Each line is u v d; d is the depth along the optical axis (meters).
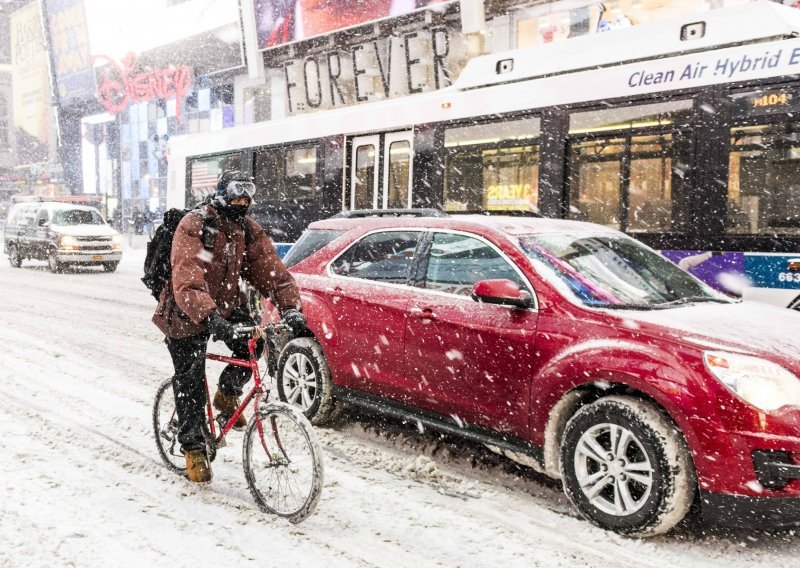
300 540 3.77
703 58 7.64
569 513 4.23
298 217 12.41
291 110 26.86
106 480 4.48
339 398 5.62
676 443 3.78
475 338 4.64
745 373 3.66
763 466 3.59
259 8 26.75
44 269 21.80
